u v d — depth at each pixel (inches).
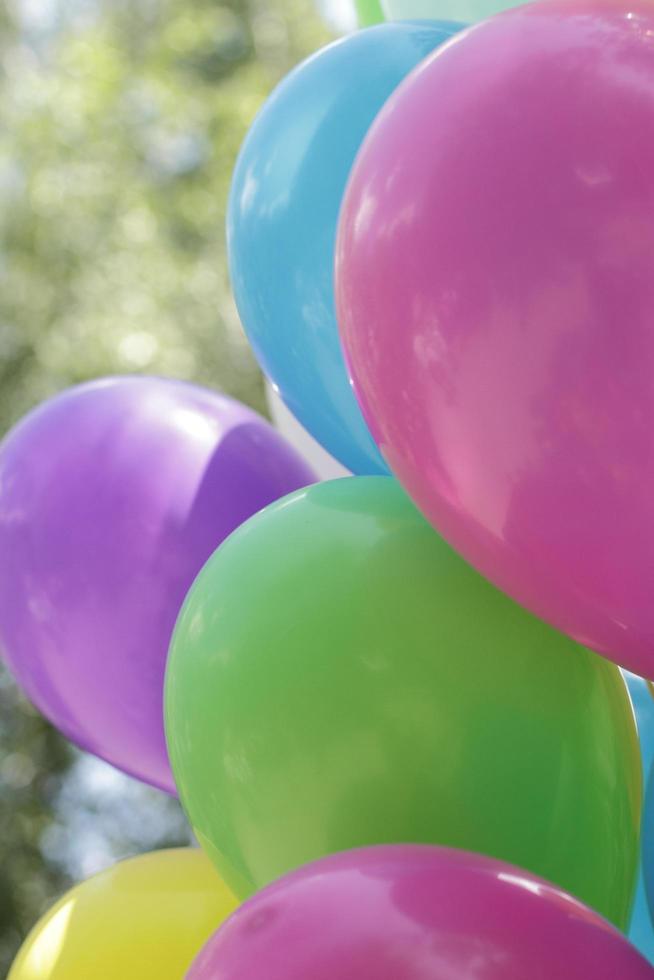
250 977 35.4
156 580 54.6
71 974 54.3
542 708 41.4
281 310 51.0
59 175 245.6
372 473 55.5
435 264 34.8
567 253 33.1
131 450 56.8
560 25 36.6
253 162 51.9
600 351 32.8
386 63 50.5
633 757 45.2
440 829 40.4
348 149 48.9
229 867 45.2
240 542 46.1
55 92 249.1
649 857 48.6
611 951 36.6
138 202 250.8
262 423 62.2
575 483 34.1
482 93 35.8
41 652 57.0
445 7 59.8
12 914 236.2
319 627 41.8
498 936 35.4
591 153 33.7
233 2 302.5
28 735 240.2
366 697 40.7
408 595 42.2
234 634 43.1
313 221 49.0
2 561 57.3
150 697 55.7
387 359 36.5
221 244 265.7
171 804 247.3
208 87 290.5
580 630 38.9
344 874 37.4
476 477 35.7
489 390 34.2
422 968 34.3
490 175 34.4
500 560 37.8
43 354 234.7
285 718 41.3
